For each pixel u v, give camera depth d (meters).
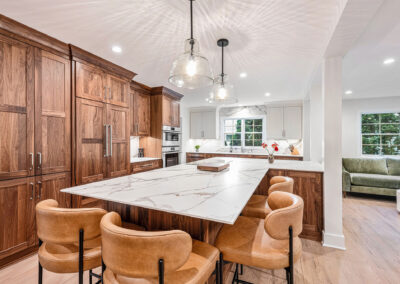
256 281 1.65
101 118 2.59
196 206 1.04
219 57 2.41
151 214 1.36
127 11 1.58
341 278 1.68
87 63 2.40
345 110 5.07
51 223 1.00
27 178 1.90
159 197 1.19
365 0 1.26
